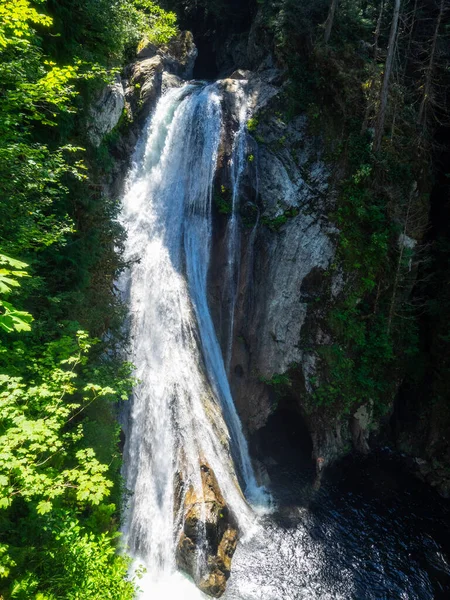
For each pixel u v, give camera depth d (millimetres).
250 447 18641
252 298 19625
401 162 18203
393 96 18938
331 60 18938
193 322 17641
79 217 11859
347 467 18219
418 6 21781
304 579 12906
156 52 22047
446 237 19375
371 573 13312
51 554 5750
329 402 18406
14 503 6441
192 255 19422
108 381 9508
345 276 18297
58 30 10789
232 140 19797
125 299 16531
